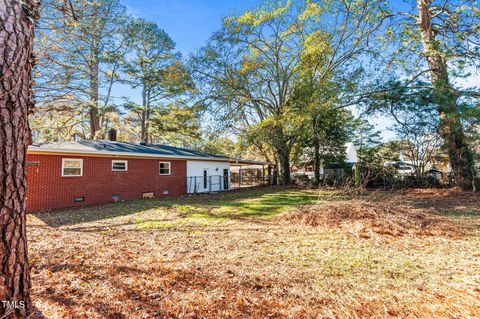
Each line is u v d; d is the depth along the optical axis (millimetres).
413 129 15578
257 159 31625
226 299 2848
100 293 2943
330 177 18953
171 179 15242
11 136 1972
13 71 1981
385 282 3240
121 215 8508
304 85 14633
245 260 4070
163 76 19250
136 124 27453
